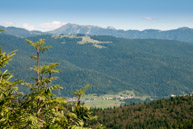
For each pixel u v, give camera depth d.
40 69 10.00
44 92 9.60
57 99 10.05
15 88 9.50
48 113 9.95
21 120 9.21
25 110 9.55
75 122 10.06
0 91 9.30
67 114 10.03
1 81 9.32
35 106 9.72
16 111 9.38
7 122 9.15
